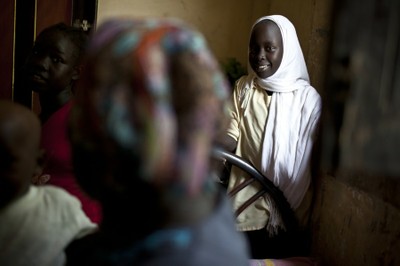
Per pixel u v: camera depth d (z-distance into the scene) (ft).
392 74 2.60
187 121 1.40
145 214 1.49
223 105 1.52
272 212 5.65
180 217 1.47
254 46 5.55
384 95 2.70
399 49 2.51
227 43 9.08
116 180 1.46
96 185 1.55
